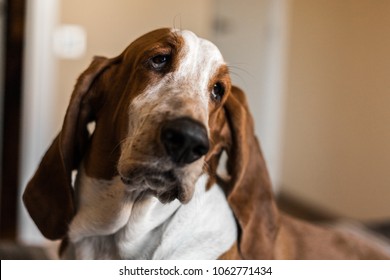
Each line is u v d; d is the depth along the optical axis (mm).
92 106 1311
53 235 1326
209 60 1245
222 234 1372
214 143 1350
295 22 4805
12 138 3533
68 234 1337
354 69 4098
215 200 1386
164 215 1299
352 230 2223
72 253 1394
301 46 4730
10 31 3391
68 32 3615
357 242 1781
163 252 1308
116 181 1254
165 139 1024
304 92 4703
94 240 1358
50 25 3434
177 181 1063
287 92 4949
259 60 4949
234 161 1396
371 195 3895
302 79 4730
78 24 3666
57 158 1292
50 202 1312
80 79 1271
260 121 5004
